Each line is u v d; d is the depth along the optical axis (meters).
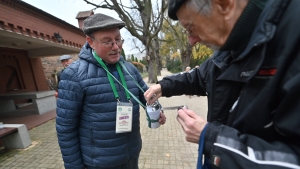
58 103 1.18
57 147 3.05
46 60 8.20
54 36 4.62
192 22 0.67
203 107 5.40
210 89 0.88
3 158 2.73
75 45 5.91
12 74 6.35
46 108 5.71
